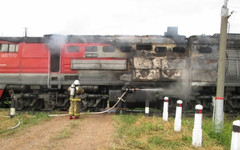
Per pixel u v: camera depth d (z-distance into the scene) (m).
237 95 11.75
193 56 11.32
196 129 5.86
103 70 11.55
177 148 5.71
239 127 4.61
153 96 10.92
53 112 11.44
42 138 6.90
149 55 11.49
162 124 8.09
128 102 10.98
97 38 11.70
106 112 11.84
